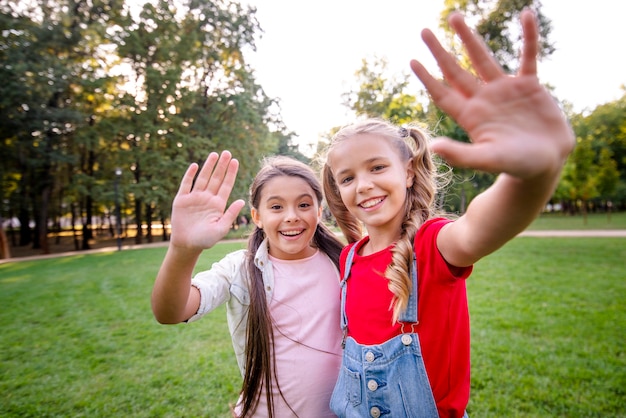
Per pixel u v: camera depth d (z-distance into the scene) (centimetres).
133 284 874
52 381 369
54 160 1883
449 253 106
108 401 328
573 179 2547
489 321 485
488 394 303
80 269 1169
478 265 932
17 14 1786
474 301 591
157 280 122
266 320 147
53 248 2461
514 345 401
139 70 2253
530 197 71
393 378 118
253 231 175
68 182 2264
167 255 120
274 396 145
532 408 281
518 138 62
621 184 3659
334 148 131
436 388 114
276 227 154
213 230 113
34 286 893
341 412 133
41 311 644
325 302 157
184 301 124
